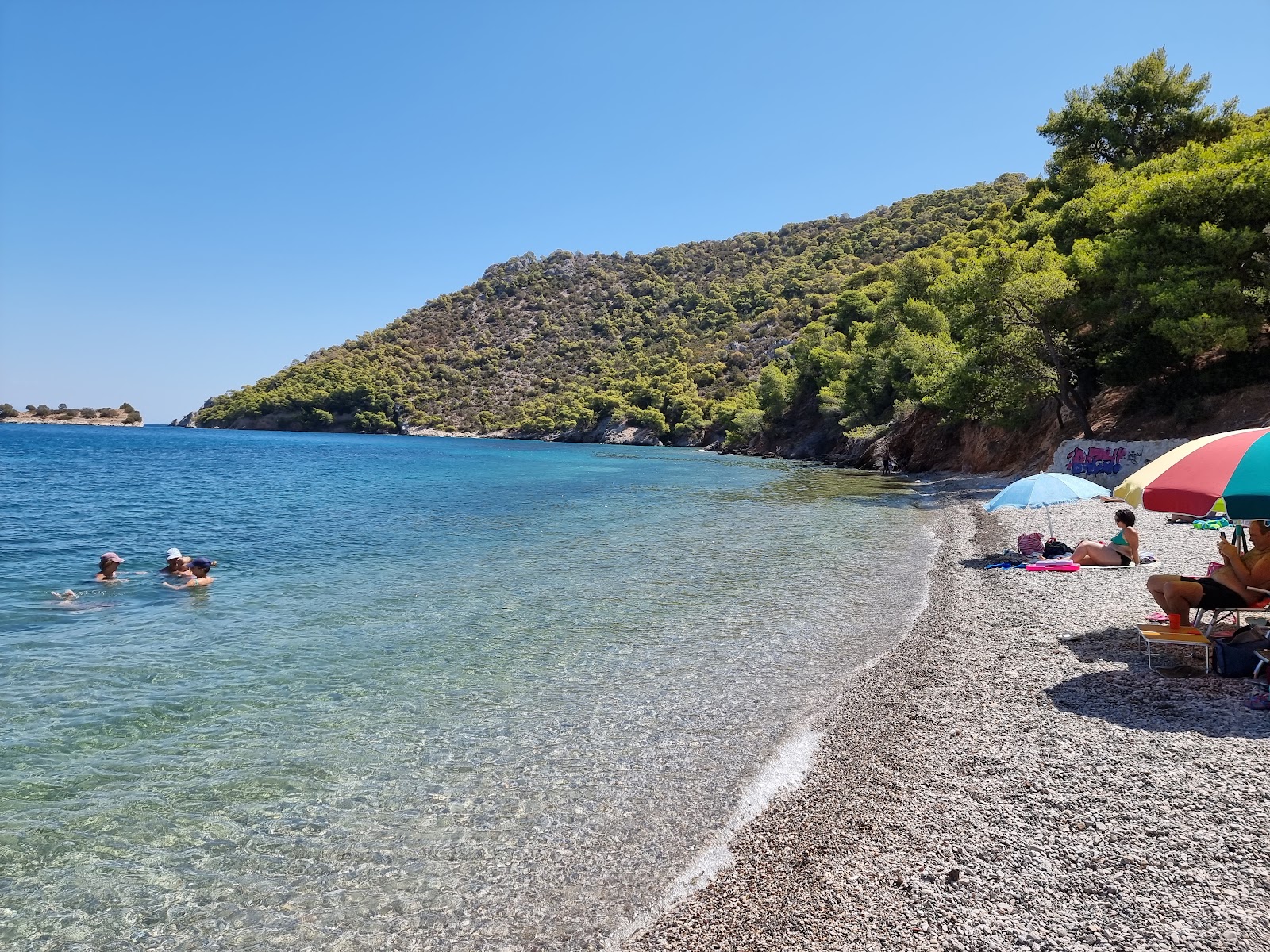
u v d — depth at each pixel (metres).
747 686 9.49
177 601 14.34
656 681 9.73
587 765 7.33
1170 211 31.00
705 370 177.75
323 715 8.62
